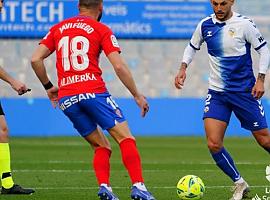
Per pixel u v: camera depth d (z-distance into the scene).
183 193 29.31
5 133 32.09
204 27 30.33
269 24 73.62
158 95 76.44
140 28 70.69
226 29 29.81
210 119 29.88
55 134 68.50
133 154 26.92
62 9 70.00
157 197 31.38
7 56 75.56
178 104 69.25
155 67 76.94
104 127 27.11
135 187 26.80
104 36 26.92
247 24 29.64
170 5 70.50
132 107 68.81
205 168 43.41
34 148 56.66
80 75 27.03
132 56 77.19
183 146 59.12
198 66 76.38
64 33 27.28
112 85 75.31
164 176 39.16
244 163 46.62
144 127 68.81
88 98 26.92
